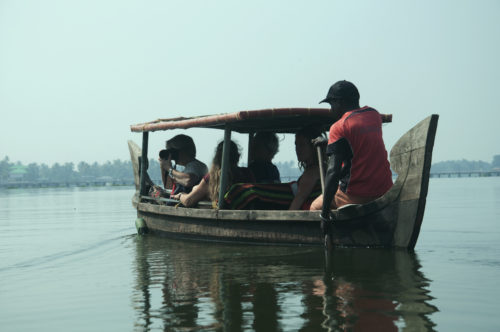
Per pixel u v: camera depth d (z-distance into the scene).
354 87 4.98
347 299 2.96
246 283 3.52
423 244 5.22
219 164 5.98
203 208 6.28
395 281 3.41
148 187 8.36
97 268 4.44
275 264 4.24
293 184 5.75
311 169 5.46
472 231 6.42
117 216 11.73
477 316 2.56
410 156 4.50
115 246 5.98
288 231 5.27
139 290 3.45
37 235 7.59
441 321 2.49
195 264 4.44
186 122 6.34
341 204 4.98
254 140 6.24
